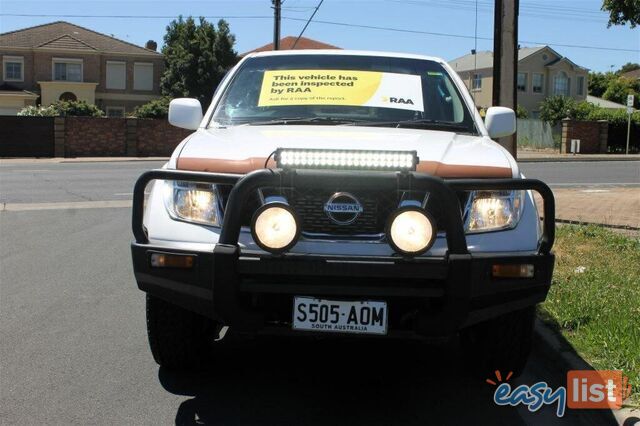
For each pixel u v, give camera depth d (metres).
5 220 10.88
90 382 4.33
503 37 9.37
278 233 3.36
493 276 3.53
